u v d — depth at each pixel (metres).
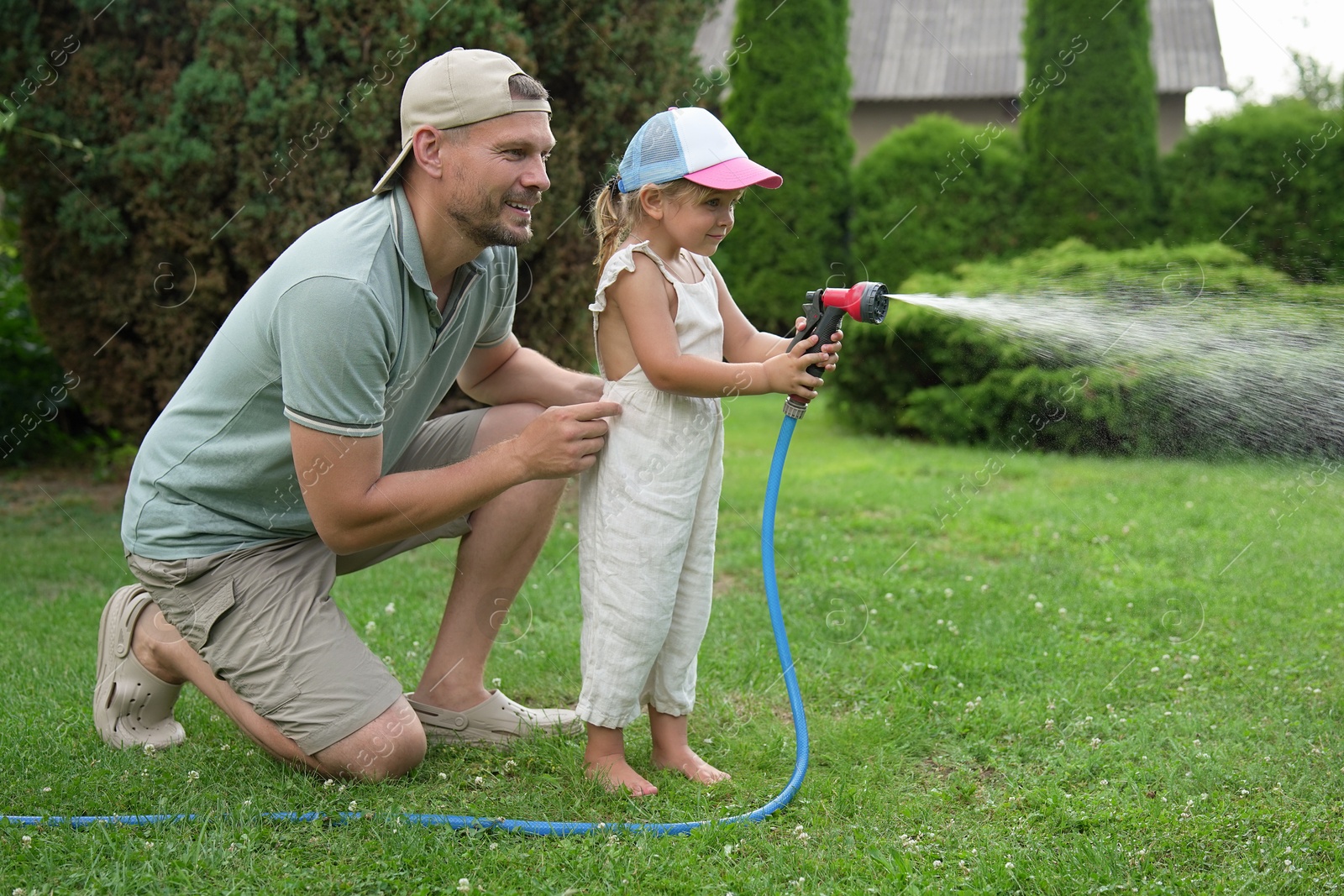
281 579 2.19
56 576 4.03
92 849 1.86
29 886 1.77
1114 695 2.72
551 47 4.80
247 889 1.78
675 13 5.09
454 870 1.84
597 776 2.20
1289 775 2.24
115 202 4.88
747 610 3.48
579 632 3.24
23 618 3.42
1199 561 4.02
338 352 2.02
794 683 2.27
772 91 9.05
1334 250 7.52
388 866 1.86
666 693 2.28
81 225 4.81
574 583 3.82
